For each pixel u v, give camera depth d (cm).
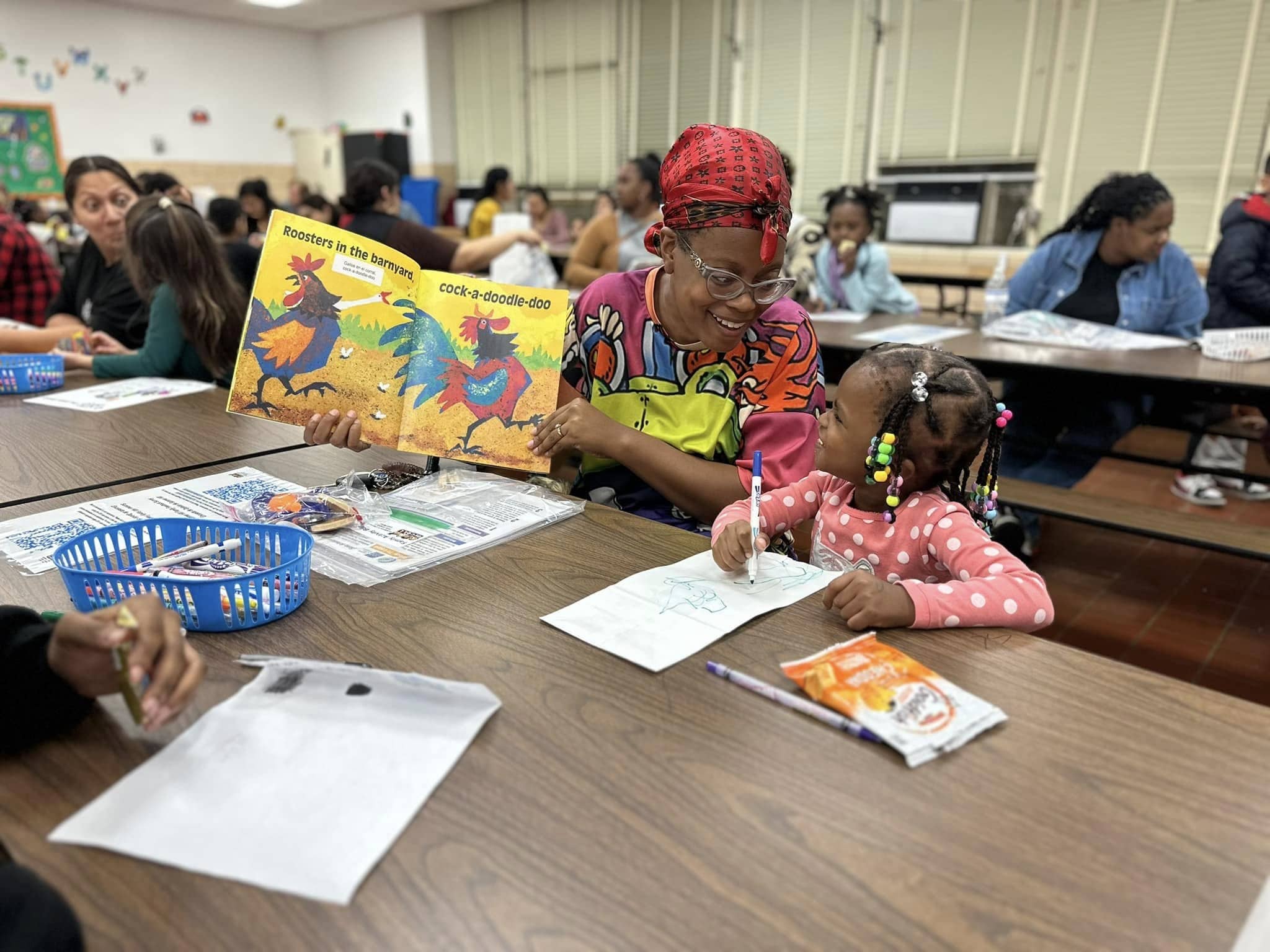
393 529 110
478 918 50
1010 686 76
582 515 118
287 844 56
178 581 80
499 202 760
